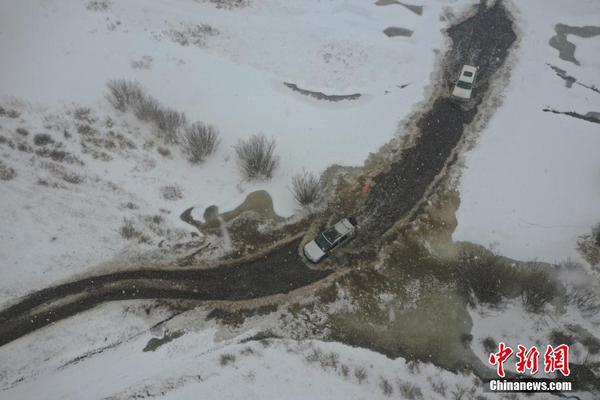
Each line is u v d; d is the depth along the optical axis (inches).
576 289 1034.1
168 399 877.2
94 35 1549.0
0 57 1456.7
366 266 1071.6
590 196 1205.1
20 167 1207.6
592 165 1267.2
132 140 1293.1
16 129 1282.0
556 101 1448.1
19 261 1045.2
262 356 933.2
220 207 1171.3
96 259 1062.4
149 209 1154.7
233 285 1032.8
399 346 960.9
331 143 1310.3
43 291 1010.1
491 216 1170.0
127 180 1205.1
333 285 1038.4
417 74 1519.4
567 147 1315.2
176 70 1465.3
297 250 1095.0
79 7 1632.6
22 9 1606.8
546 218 1166.3
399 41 1619.1
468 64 1551.4
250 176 1216.8
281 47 1558.8
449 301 1025.5
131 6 1637.6
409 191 1214.3
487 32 1675.7
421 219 1157.1
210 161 1259.8
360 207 1178.6
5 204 1135.6
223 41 1565.0
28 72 1424.7
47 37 1531.7
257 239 1111.0
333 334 970.1
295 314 994.7
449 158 1291.8
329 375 909.8
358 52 1558.8
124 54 1497.3
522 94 1465.3
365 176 1243.8
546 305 1014.4
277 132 1325.0
